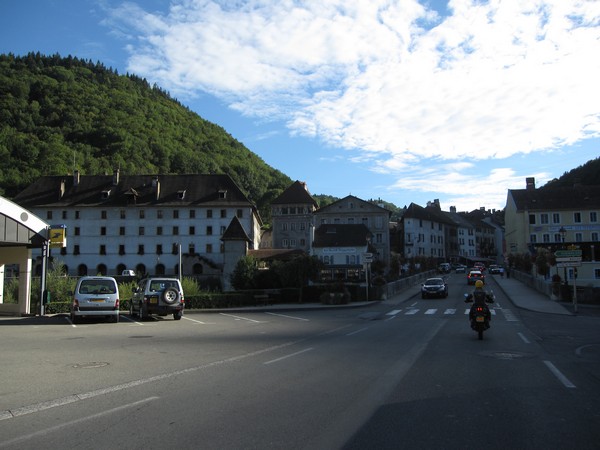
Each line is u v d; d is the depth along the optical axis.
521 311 27.33
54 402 6.97
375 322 21.28
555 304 30.48
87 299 20.75
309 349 12.56
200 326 19.61
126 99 153.50
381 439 5.38
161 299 22.42
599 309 28.00
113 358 11.00
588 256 48.41
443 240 107.81
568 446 5.18
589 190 77.19
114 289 21.28
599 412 6.49
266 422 5.99
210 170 138.75
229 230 42.00
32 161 106.75
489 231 132.88
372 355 11.50
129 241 86.19
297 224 95.38
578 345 13.41
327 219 90.75
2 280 27.75
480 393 7.57
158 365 10.07
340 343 13.86
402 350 12.36
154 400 7.09
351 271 69.06
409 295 41.53
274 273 37.06
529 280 46.03
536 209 76.06
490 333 16.50
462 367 9.86
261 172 163.38
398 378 8.73
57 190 88.56
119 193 88.44
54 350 12.30
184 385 8.11
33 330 17.86
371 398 7.24
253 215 89.81
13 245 25.28
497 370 9.53
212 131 180.12
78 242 85.75
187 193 89.00
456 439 5.39
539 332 16.91
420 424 5.94
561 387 8.01
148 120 148.75
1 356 11.27
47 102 132.38
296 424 5.92
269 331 17.53
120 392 7.60
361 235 72.50
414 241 95.19
